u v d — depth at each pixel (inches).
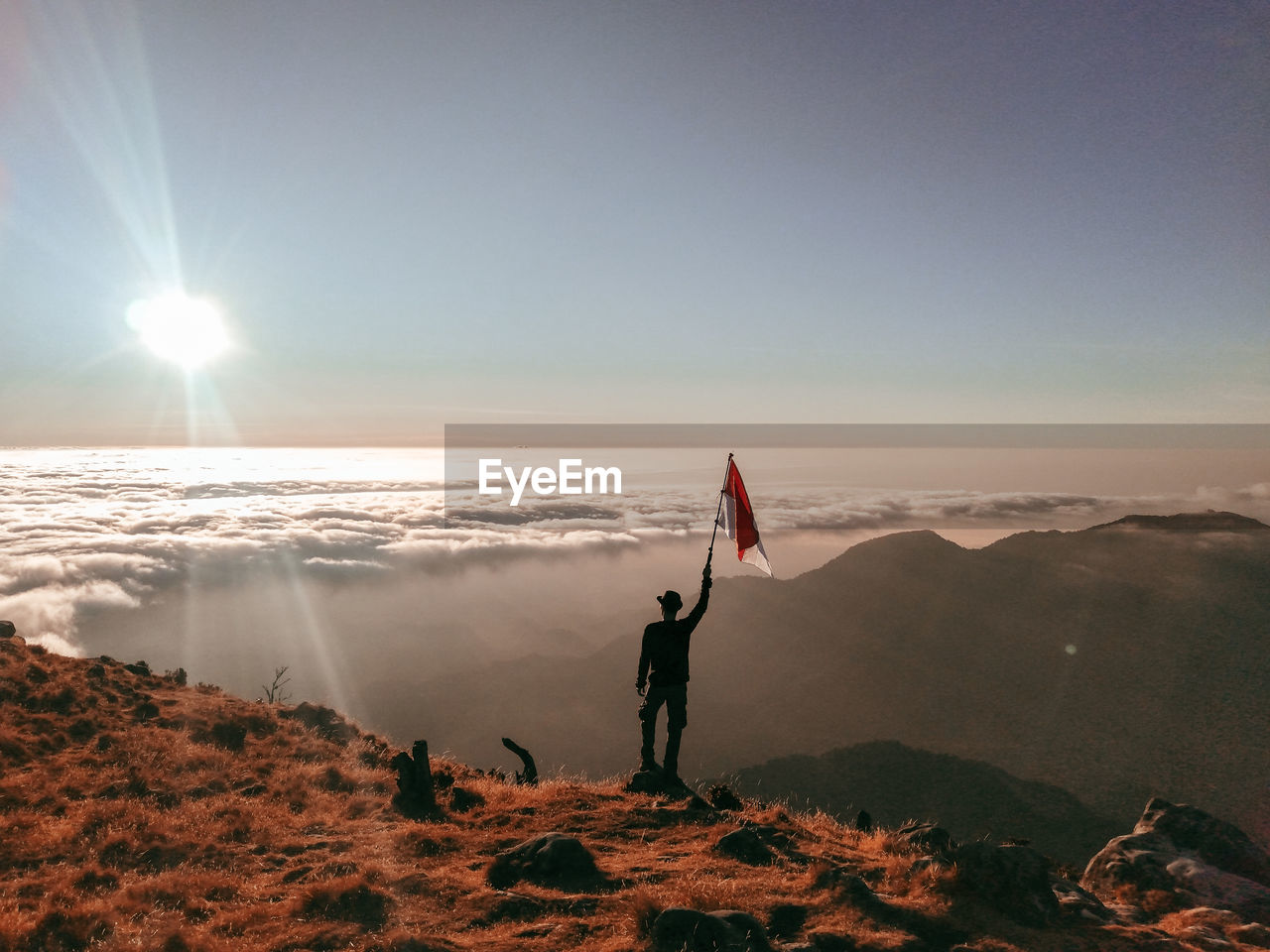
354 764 438.3
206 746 432.8
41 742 406.6
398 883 255.0
